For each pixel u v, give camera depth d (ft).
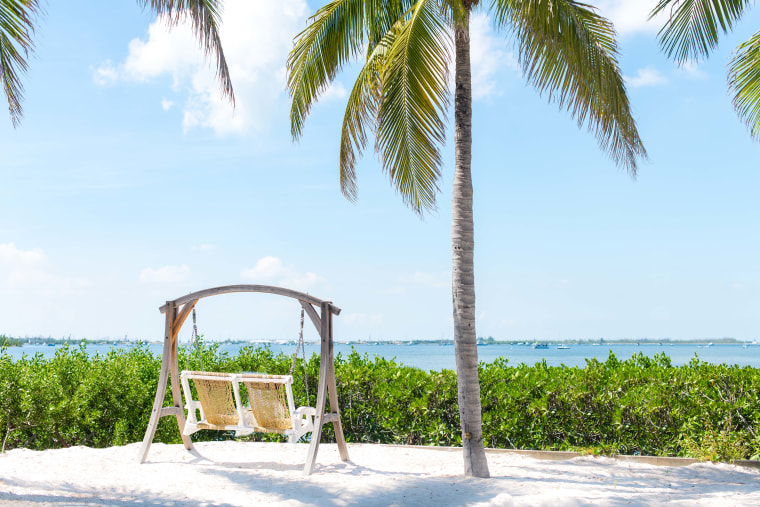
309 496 15.80
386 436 26.66
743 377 23.16
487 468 18.22
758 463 19.52
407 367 28.09
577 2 18.83
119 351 29.81
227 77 21.12
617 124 19.54
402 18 22.02
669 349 495.82
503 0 20.24
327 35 23.09
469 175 19.16
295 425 19.88
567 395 23.75
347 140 23.41
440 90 20.10
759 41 23.54
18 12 18.54
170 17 19.97
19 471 18.56
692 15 21.27
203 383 21.84
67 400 25.05
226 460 21.99
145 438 21.31
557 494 14.64
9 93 19.56
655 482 17.06
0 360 24.72
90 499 14.62
